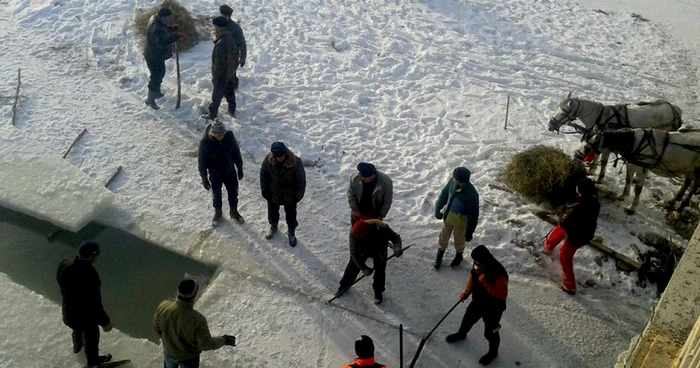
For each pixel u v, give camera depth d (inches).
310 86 473.7
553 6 631.2
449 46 538.6
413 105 464.4
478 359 295.4
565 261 319.6
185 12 515.5
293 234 345.4
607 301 328.5
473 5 612.4
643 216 379.9
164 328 236.2
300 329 306.3
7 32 510.9
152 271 334.0
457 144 428.1
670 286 258.8
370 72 495.8
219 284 326.3
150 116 436.8
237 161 337.1
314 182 391.2
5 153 387.2
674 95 501.4
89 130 421.4
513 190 388.2
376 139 428.8
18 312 304.0
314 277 332.5
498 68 515.8
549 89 493.4
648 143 355.9
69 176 373.7
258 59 498.6
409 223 366.6
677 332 246.5
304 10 572.4
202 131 428.1
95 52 496.7
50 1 550.9
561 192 375.9
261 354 294.0
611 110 393.4
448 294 327.6
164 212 367.2
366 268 296.0
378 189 295.6
